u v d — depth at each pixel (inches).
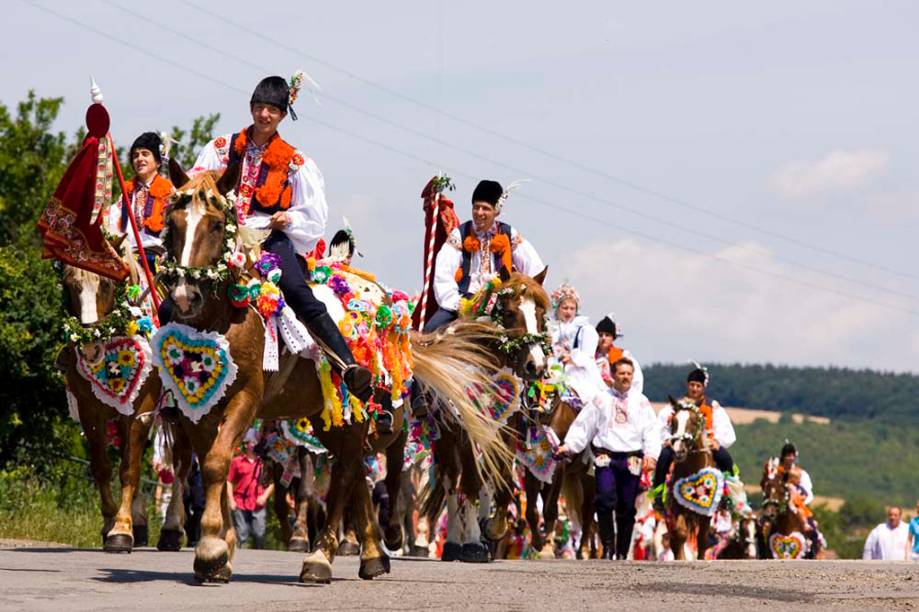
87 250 614.5
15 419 1135.0
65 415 1174.3
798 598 530.3
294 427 808.3
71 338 702.5
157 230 725.9
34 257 1182.3
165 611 444.8
